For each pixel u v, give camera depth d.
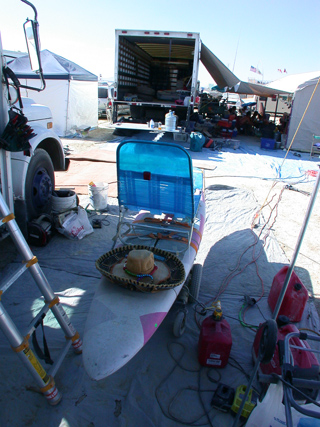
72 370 2.53
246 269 4.12
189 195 2.94
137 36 11.20
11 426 2.12
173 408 2.28
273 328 1.61
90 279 3.67
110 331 2.17
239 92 16.42
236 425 2.01
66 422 2.14
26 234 4.18
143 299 2.43
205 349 2.54
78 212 4.64
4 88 3.31
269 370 2.43
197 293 3.35
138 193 3.12
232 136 14.95
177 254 3.01
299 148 12.65
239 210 5.97
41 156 4.56
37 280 2.27
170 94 14.29
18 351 1.99
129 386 2.44
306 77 14.12
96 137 12.12
